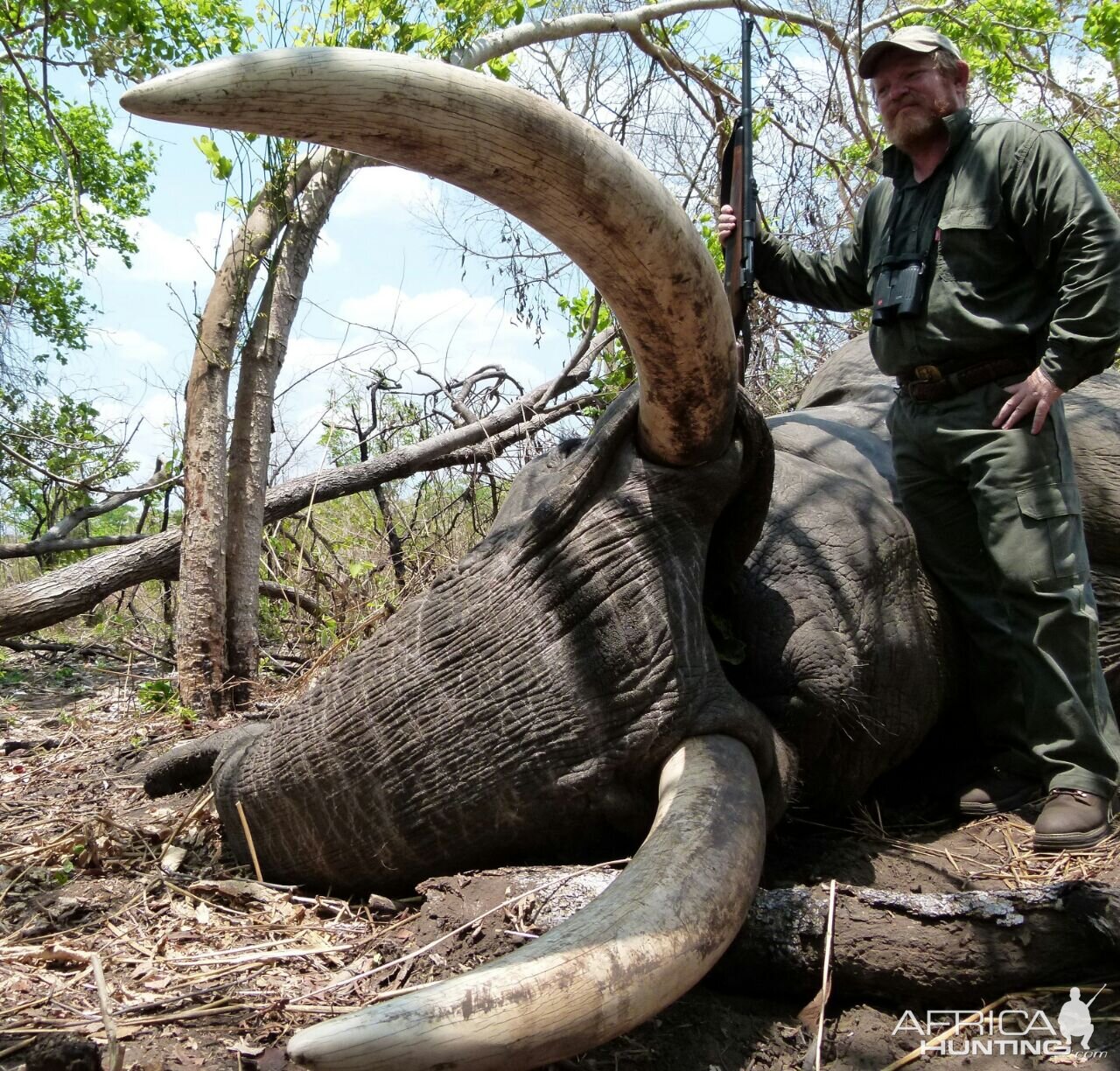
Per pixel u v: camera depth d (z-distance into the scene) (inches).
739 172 169.5
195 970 114.7
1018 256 148.7
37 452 473.7
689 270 102.3
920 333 152.1
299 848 129.7
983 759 162.2
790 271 175.6
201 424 257.6
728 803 105.2
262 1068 96.0
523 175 91.2
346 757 123.9
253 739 143.3
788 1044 103.7
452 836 120.0
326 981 111.3
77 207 307.3
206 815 156.6
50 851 153.4
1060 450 146.3
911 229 154.1
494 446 326.0
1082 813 137.7
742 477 127.9
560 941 85.0
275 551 321.4
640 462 123.6
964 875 134.1
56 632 418.0
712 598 135.3
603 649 118.0
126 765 220.1
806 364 320.2
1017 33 328.5
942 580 157.1
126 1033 102.1
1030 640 144.9
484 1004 78.1
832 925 108.9
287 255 265.1
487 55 271.7
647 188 96.2
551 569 121.2
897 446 160.2
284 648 320.2
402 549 317.4
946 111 152.6
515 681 118.5
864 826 150.6
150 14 279.3
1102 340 138.9
